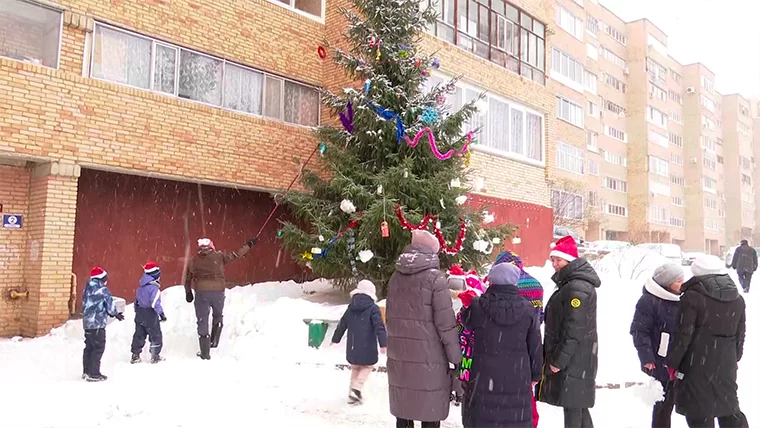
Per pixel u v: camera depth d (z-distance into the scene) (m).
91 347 6.95
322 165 12.02
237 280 14.02
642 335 5.25
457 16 15.30
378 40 10.64
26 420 5.39
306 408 6.06
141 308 7.92
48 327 9.74
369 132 10.41
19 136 9.52
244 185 12.64
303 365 7.86
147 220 12.58
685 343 4.52
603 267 17.38
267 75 13.52
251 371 7.52
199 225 13.45
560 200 30.09
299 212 11.20
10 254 10.04
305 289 12.80
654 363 5.16
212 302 8.44
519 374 4.25
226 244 13.88
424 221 9.80
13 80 9.52
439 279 4.52
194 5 12.23
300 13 14.21
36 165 10.23
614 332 8.42
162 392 6.46
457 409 6.02
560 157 33.09
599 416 5.75
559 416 5.79
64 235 10.02
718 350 4.50
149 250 12.55
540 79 18.33
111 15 10.91
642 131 54.09
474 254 10.84
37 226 9.99
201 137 12.01
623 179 53.53
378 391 6.71
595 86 49.03
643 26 54.78
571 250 4.76
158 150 11.32
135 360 7.93
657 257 18.66
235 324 9.05
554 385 4.64
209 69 12.46
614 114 52.59
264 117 13.29
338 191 10.55
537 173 17.50
